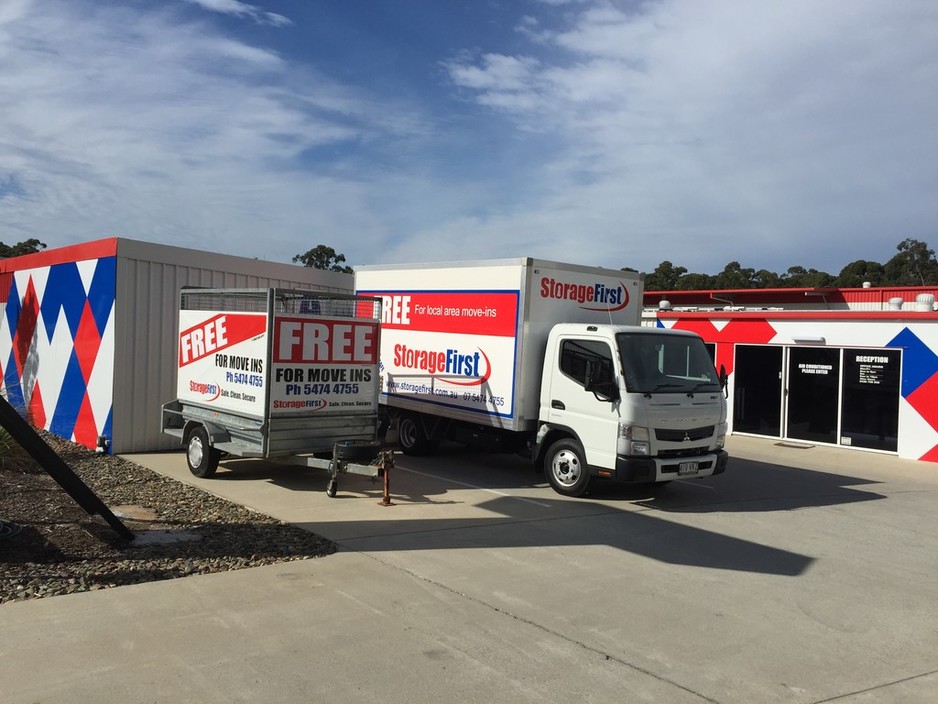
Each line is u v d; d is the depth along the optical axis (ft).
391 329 39.60
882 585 19.98
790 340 53.16
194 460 31.73
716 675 13.84
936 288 67.46
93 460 34.24
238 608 16.19
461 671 13.50
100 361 36.70
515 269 32.14
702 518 27.35
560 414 30.73
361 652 14.12
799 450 48.96
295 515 25.20
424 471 35.27
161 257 37.09
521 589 18.30
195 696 12.10
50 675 12.67
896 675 14.16
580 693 12.85
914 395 46.16
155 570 18.53
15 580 17.29
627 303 35.83
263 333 28.60
